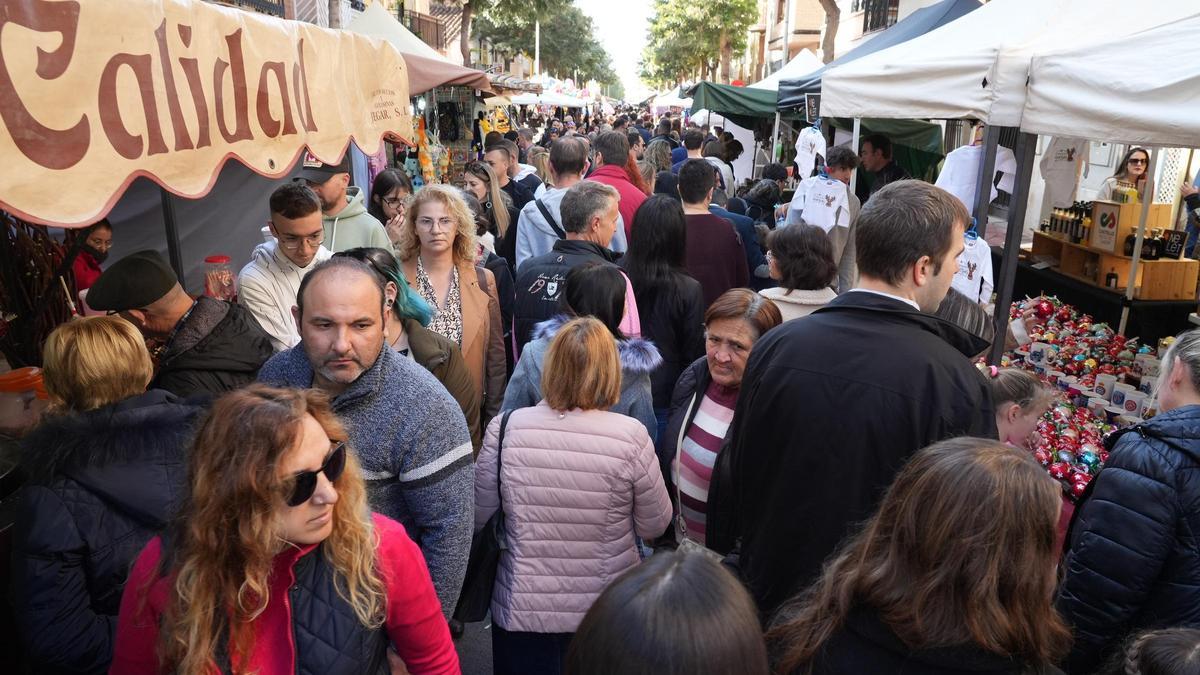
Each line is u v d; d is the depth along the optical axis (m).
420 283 3.59
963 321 3.08
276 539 1.37
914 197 1.98
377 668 1.59
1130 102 3.13
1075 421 4.02
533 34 48.19
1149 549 2.03
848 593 1.41
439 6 27.19
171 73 1.89
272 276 3.33
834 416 1.90
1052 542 1.31
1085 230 5.72
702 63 51.75
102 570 1.87
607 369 2.47
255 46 2.26
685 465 2.91
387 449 2.07
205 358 2.54
